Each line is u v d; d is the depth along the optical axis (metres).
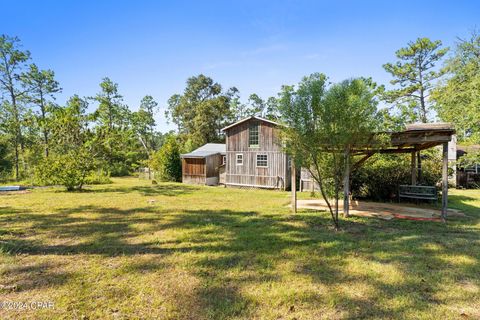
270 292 3.04
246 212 8.17
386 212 7.84
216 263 3.95
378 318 2.54
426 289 3.12
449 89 17.62
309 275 3.52
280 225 6.41
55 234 5.57
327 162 8.05
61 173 13.62
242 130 17.50
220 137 36.38
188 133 37.69
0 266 3.77
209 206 9.34
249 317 2.55
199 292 3.05
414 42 23.11
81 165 14.15
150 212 8.18
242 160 17.45
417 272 3.61
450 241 5.05
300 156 5.69
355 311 2.66
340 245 4.79
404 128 7.32
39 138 25.62
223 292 3.05
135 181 21.55
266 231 5.83
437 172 10.61
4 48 24.52
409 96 24.39
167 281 3.34
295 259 4.11
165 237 5.36
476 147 16.06
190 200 10.94
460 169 16.44
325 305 2.77
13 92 25.72
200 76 38.59
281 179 15.68
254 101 40.66
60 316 2.55
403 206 8.92
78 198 11.27
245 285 3.23
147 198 11.47
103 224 6.51
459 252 4.42
